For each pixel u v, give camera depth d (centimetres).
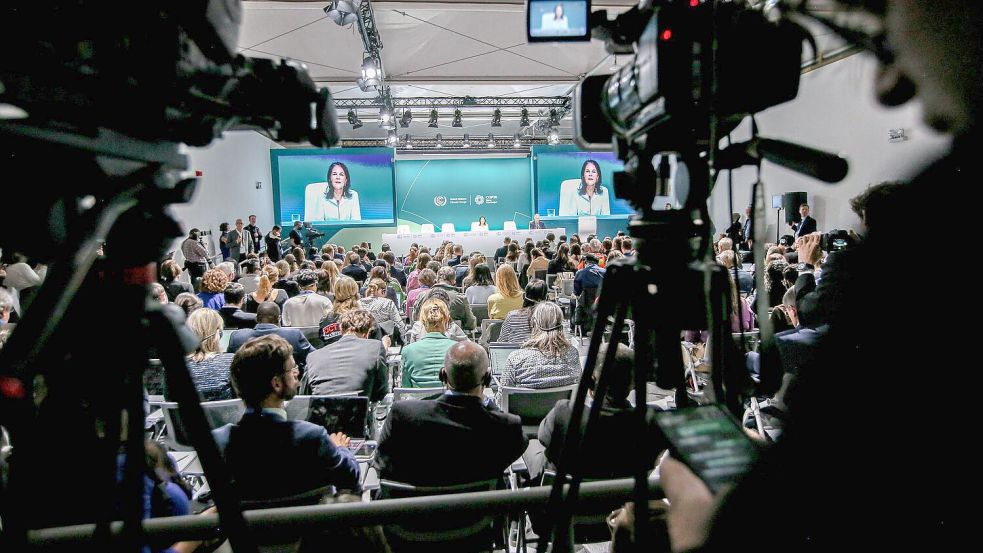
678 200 79
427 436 180
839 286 48
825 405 48
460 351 185
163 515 144
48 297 52
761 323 73
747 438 59
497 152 1941
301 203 1664
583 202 1777
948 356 41
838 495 45
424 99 1420
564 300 629
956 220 41
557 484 81
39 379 83
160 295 310
